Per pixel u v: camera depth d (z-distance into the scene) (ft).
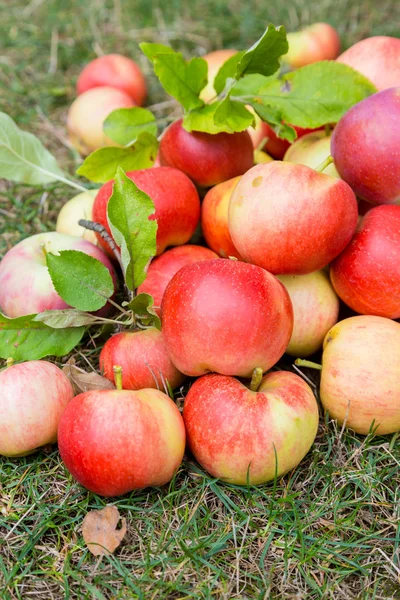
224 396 2.11
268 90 2.58
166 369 2.26
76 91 3.48
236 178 2.42
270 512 2.11
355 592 2.03
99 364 2.35
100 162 2.56
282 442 2.09
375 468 2.21
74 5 4.22
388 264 2.25
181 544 2.05
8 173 2.62
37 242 2.49
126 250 2.21
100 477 2.05
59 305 2.41
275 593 2.03
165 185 2.38
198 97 2.51
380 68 2.69
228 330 2.10
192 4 4.17
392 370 2.19
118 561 2.05
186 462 2.20
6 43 3.86
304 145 2.61
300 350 2.39
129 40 3.87
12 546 2.09
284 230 2.20
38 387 2.18
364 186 2.36
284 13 4.03
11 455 2.20
